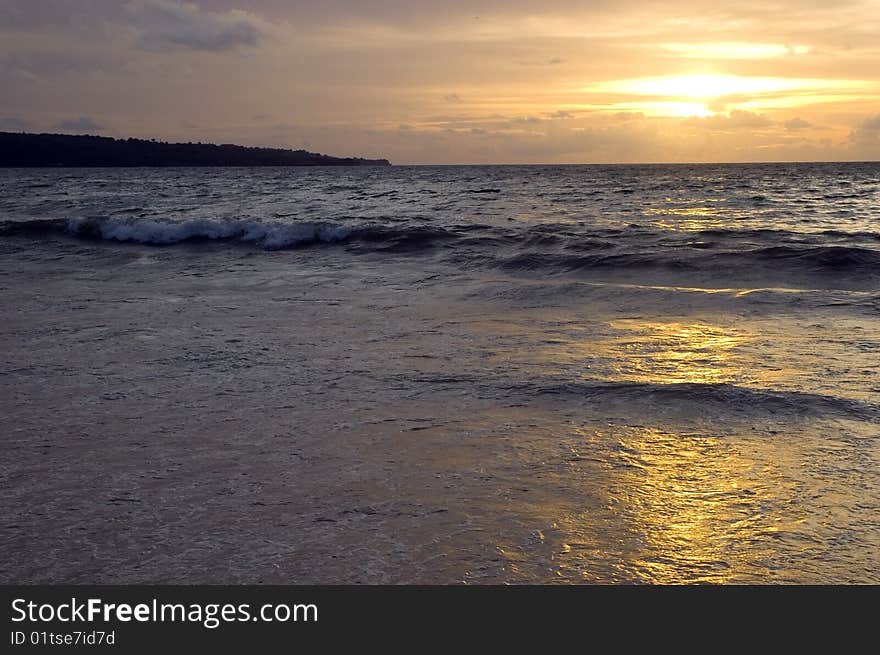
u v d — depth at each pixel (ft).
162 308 29.19
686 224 70.03
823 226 69.56
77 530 10.81
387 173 374.84
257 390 17.90
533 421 15.56
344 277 37.63
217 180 246.47
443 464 13.20
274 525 10.91
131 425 15.39
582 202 105.60
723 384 17.76
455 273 38.50
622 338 23.40
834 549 10.12
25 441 14.49
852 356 20.68
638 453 13.70
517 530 10.71
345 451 13.84
